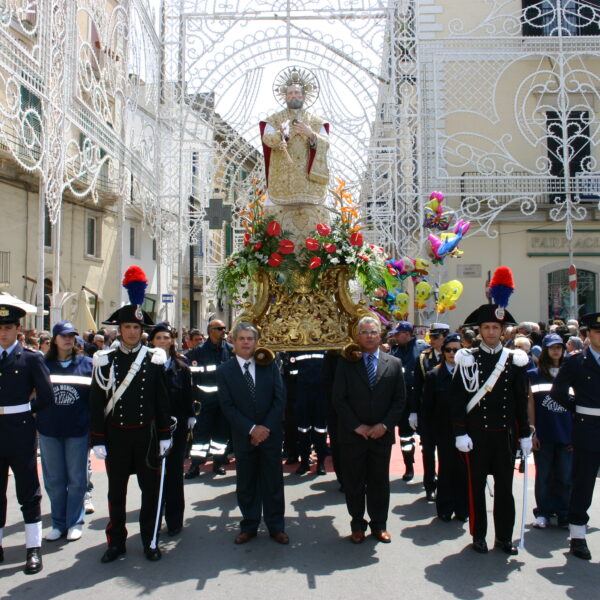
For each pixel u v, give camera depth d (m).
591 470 4.57
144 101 14.61
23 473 4.45
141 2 12.39
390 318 11.29
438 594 3.96
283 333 6.22
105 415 4.60
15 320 4.56
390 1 12.73
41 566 4.40
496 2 13.73
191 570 4.36
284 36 12.78
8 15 7.54
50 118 8.68
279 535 4.90
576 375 4.66
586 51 13.05
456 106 14.99
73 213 17.98
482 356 4.73
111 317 4.68
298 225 6.61
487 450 4.67
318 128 6.95
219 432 7.27
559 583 4.12
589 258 15.48
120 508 4.61
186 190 14.72
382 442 4.92
